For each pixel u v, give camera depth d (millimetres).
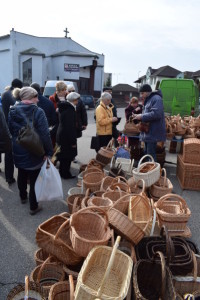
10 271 2689
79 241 2107
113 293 1974
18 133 3469
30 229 3455
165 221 2957
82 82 27219
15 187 4785
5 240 3203
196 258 2418
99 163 4633
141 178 3648
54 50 28016
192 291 2164
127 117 7125
